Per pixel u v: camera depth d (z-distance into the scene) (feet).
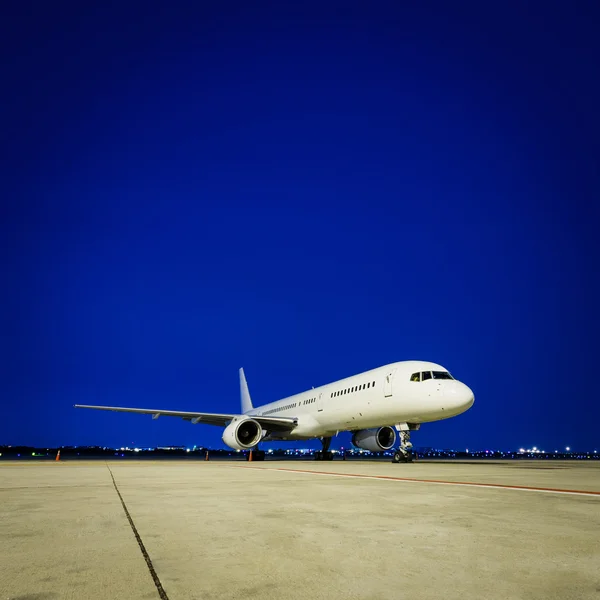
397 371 69.97
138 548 12.43
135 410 95.45
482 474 43.50
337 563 10.95
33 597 8.72
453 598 8.72
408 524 15.75
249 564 10.89
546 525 15.57
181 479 35.55
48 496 23.94
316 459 107.55
